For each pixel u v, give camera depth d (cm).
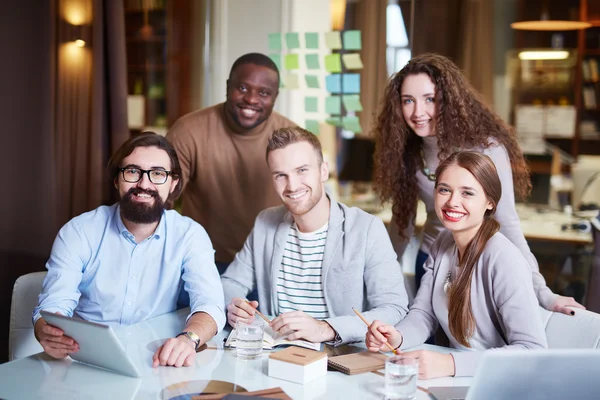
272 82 302
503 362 121
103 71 334
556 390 126
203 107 342
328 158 327
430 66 234
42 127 312
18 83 303
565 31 312
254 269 217
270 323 175
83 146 335
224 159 305
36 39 308
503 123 240
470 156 173
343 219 204
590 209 314
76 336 147
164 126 347
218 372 150
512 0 312
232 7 333
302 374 144
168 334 177
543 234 305
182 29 340
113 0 333
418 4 314
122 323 198
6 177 299
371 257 201
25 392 136
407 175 252
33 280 210
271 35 328
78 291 196
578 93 314
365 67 319
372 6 316
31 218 309
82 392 137
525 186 248
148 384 142
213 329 176
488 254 173
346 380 147
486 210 180
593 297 301
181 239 201
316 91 325
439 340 216
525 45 315
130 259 196
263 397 131
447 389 142
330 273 202
